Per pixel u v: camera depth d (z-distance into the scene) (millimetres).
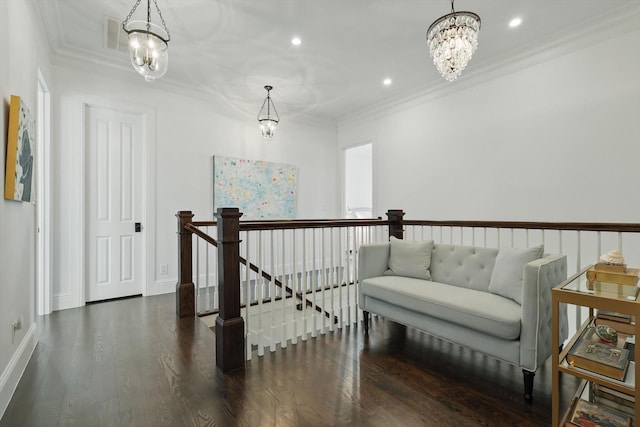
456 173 4004
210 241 2783
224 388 1747
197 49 3242
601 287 1272
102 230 3533
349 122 5566
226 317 1957
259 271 2211
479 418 1497
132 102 3705
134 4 2525
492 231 3631
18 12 1940
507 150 3498
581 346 1356
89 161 3453
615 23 2703
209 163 4371
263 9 2615
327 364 2043
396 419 1488
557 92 3100
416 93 4391
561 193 3078
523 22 2822
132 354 2162
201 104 4293
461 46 2146
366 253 2646
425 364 2047
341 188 5797
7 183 1678
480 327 1780
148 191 3812
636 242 2658
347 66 3650
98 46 3170
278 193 5082
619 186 2725
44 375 1876
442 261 2508
